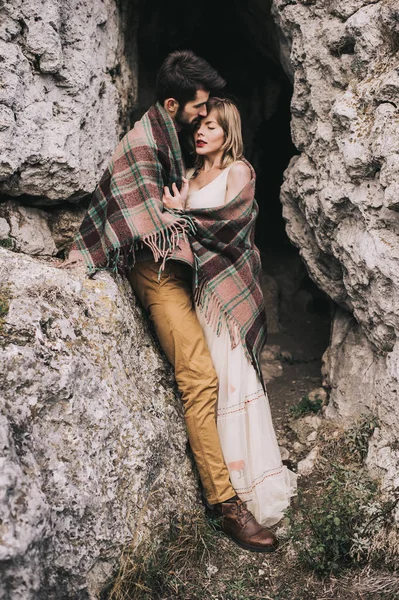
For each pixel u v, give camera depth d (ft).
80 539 8.68
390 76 10.14
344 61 11.21
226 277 10.91
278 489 10.88
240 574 10.05
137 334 10.89
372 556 9.92
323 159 11.65
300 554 9.99
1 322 8.70
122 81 13.38
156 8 16.19
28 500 7.62
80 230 11.03
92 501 8.78
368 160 10.51
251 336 11.05
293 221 13.11
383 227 10.68
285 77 17.98
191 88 10.59
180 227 10.56
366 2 10.84
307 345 15.87
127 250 10.54
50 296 9.40
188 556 10.13
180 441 10.87
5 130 10.07
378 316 11.09
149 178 10.54
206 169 11.52
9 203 10.99
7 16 10.23
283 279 17.37
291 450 12.48
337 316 13.34
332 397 12.57
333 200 11.25
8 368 8.29
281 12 11.98
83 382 9.07
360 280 11.19
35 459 8.27
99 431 9.11
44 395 8.54
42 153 10.63
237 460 10.84
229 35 18.10
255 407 10.98
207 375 10.70
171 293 10.82
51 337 8.99
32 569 7.64
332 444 11.85
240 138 11.30
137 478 9.61
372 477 10.80
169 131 10.87
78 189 11.26
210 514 11.12
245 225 11.10
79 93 11.12
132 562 9.29
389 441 10.88
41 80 10.78
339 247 11.57
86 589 8.80
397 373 10.68
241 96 18.51
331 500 10.28
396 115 10.12
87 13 11.33
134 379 10.39
